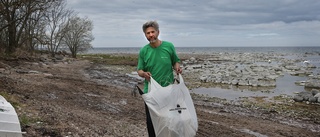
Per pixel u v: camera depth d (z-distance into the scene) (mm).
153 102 4148
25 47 41125
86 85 17703
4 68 20531
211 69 39688
